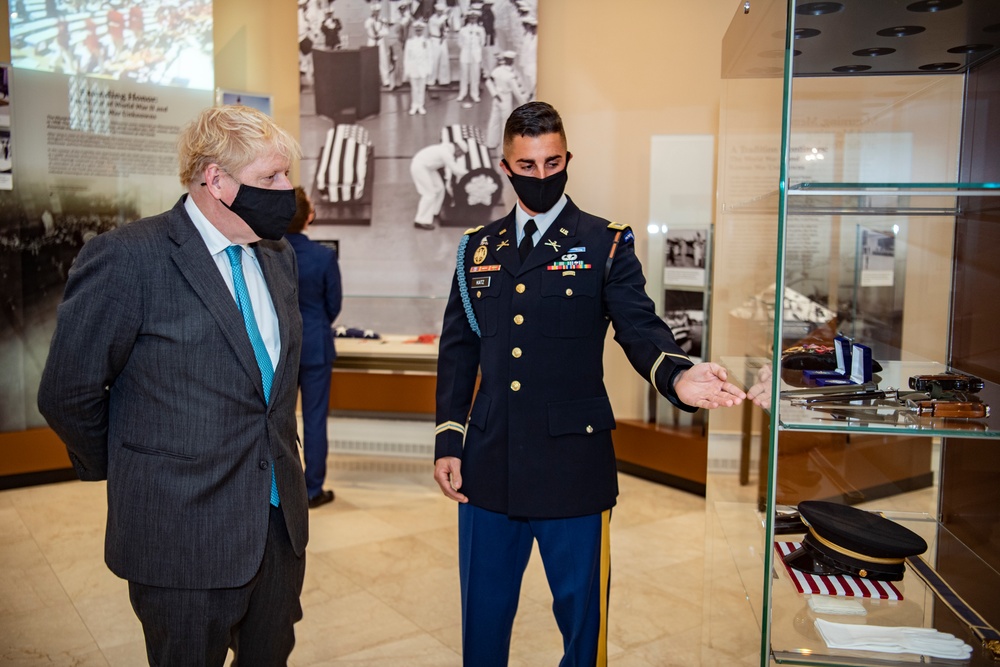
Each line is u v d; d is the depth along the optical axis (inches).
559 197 69.8
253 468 62.3
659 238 178.2
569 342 70.6
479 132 194.4
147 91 185.0
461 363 77.7
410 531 150.1
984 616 60.1
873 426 53.2
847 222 84.0
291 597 68.9
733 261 74.4
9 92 172.1
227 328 60.1
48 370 57.6
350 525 153.3
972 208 65.9
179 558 59.9
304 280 157.8
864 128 70.9
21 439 177.9
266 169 59.7
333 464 196.5
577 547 70.9
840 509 69.9
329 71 201.3
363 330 196.7
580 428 70.3
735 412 70.6
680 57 186.1
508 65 191.0
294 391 67.2
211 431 60.1
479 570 73.8
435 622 112.9
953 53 64.9
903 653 55.7
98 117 180.7
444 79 195.0
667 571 131.7
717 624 79.2
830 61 67.4
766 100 57.7
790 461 72.7
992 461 61.6
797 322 84.2
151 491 59.6
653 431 182.4
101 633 109.3
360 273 204.2
